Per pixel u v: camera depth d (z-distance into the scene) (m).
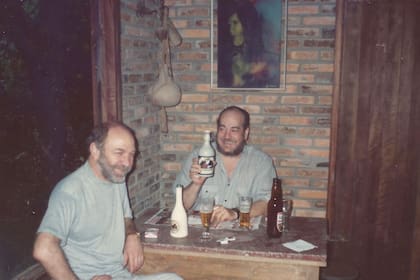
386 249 3.13
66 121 2.30
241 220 2.14
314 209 3.23
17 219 1.99
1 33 1.82
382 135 3.01
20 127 1.97
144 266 2.07
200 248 1.93
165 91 2.97
